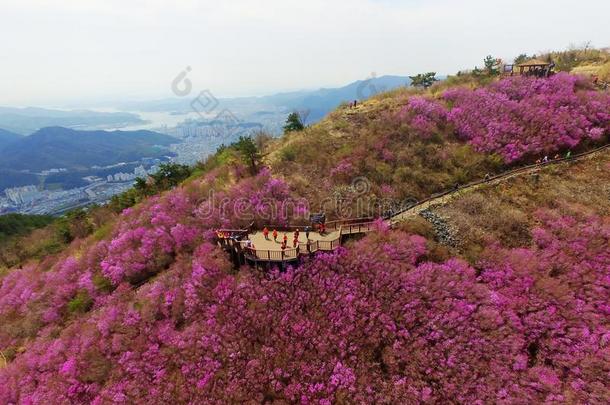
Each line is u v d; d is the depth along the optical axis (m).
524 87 41.75
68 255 37.88
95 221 44.44
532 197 31.66
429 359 21.94
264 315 24.05
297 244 27.09
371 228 28.58
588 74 46.06
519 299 24.05
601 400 20.27
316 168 36.12
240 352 22.73
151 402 21.72
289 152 38.31
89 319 27.47
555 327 22.98
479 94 42.09
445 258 26.73
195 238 29.92
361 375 21.73
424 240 27.11
